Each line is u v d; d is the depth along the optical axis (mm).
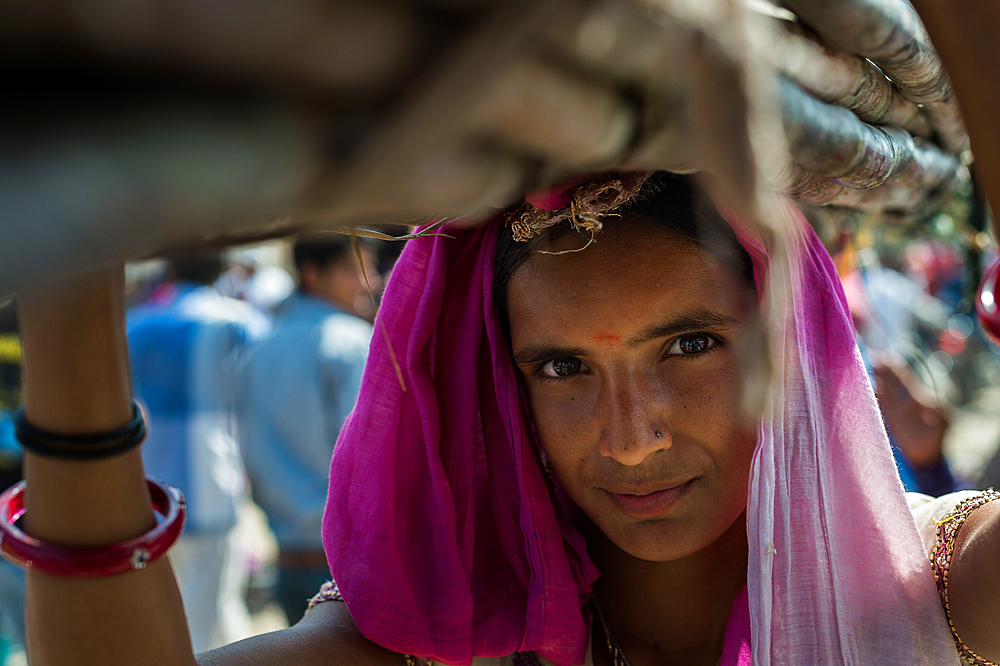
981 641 915
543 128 320
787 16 496
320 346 3020
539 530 1016
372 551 1011
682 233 895
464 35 271
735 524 1050
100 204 238
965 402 6387
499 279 1006
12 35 218
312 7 245
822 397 944
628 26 310
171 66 239
